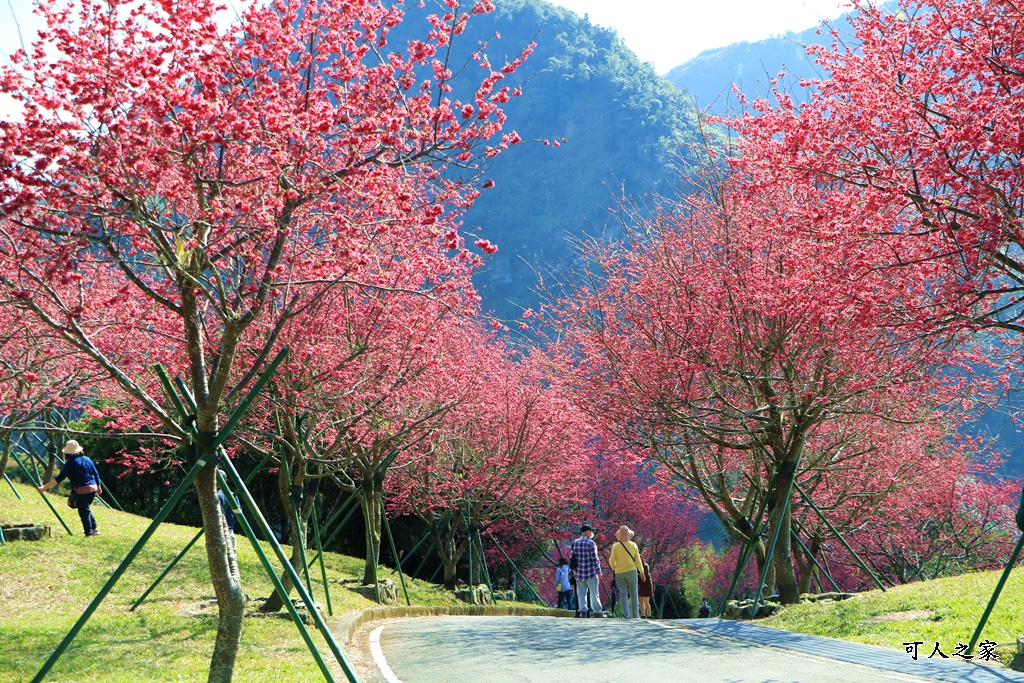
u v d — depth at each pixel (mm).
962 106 11094
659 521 43406
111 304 8500
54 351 13766
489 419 26703
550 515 36594
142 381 14477
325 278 8859
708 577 55000
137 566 16297
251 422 15508
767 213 15445
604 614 19531
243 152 8008
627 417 18641
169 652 10445
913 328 11375
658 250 18062
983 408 22250
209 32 7727
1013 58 10875
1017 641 8609
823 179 12328
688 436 18031
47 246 8344
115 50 7695
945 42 11477
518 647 11211
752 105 14219
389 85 8555
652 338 17375
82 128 7309
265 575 17438
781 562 17000
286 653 10602
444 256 11492
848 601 13734
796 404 15414
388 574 26938
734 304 15938
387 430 18453
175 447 23859
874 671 8477
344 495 34094
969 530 31812
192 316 8117
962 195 10727
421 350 14750
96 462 32719
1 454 23219
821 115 12867
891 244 11273
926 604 11734
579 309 20547
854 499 24781
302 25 8672
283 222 8125
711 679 8430
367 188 8117
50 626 11922
